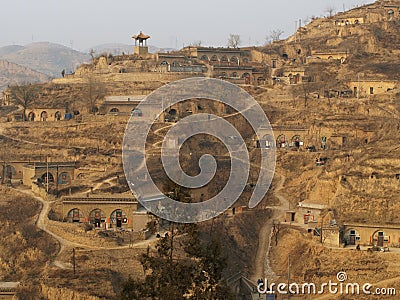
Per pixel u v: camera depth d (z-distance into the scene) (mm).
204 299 76438
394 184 168500
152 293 76125
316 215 174500
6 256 149125
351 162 188750
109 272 138000
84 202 166625
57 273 136625
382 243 157375
